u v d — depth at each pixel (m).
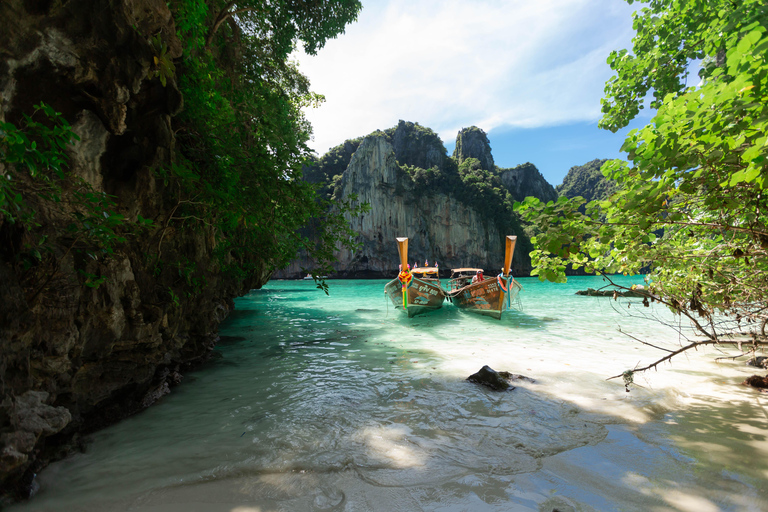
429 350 7.53
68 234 2.86
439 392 4.75
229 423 3.80
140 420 3.88
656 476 2.64
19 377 2.35
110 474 2.79
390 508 2.35
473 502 2.40
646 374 5.45
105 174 3.24
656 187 2.45
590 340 8.52
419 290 13.22
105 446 3.27
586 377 5.33
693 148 2.21
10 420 2.17
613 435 3.38
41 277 2.62
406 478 2.71
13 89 2.53
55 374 2.87
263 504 2.41
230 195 4.12
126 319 3.56
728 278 3.42
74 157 2.95
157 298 4.11
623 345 7.85
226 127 5.02
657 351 7.20
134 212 3.55
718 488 2.46
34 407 2.43
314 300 22.00
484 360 6.51
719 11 3.64
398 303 14.77
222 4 7.09
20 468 2.46
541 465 2.86
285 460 2.99
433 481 2.66
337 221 6.24
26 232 2.44
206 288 5.67
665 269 4.01
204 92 4.34
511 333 9.66
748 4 2.60
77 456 3.07
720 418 3.72
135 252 3.80
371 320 12.80
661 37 5.36
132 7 3.19
